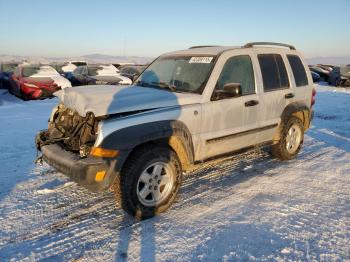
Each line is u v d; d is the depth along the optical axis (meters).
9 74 18.12
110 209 4.15
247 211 4.13
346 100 15.82
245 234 3.61
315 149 6.98
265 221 3.89
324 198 4.55
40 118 10.01
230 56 4.78
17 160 5.93
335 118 11.05
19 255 3.22
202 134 4.39
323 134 8.48
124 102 3.92
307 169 5.69
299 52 6.18
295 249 3.34
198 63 4.79
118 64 26.95
